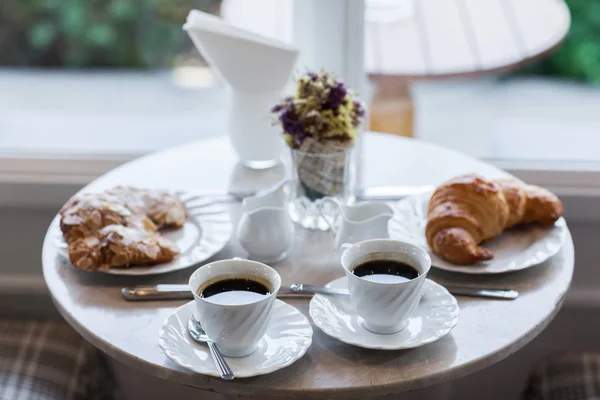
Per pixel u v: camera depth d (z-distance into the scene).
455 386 1.74
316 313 0.89
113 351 0.85
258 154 1.29
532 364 1.76
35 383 1.26
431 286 0.95
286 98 1.10
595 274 1.70
